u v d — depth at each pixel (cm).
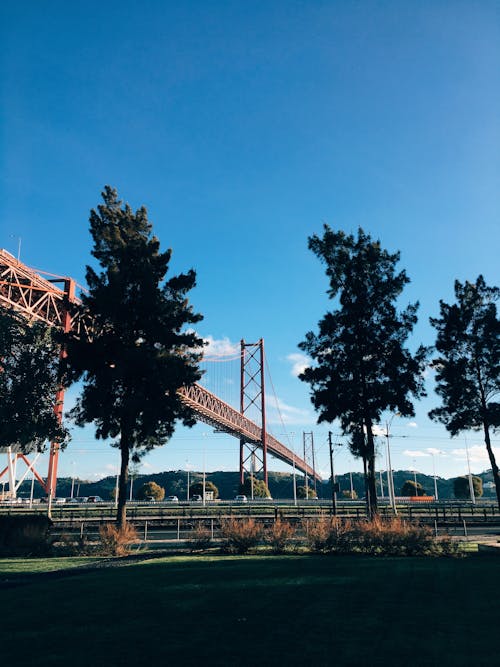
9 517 2398
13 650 631
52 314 6844
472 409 3042
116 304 2752
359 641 651
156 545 2470
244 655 591
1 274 6269
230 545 2050
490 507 5228
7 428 2595
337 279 2961
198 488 10981
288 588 1059
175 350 2948
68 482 18238
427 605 881
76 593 1075
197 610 848
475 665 555
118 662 569
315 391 2836
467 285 3244
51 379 2786
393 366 2758
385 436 6353
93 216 3086
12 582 1370
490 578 1201
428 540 1909
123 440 2706
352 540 1956
